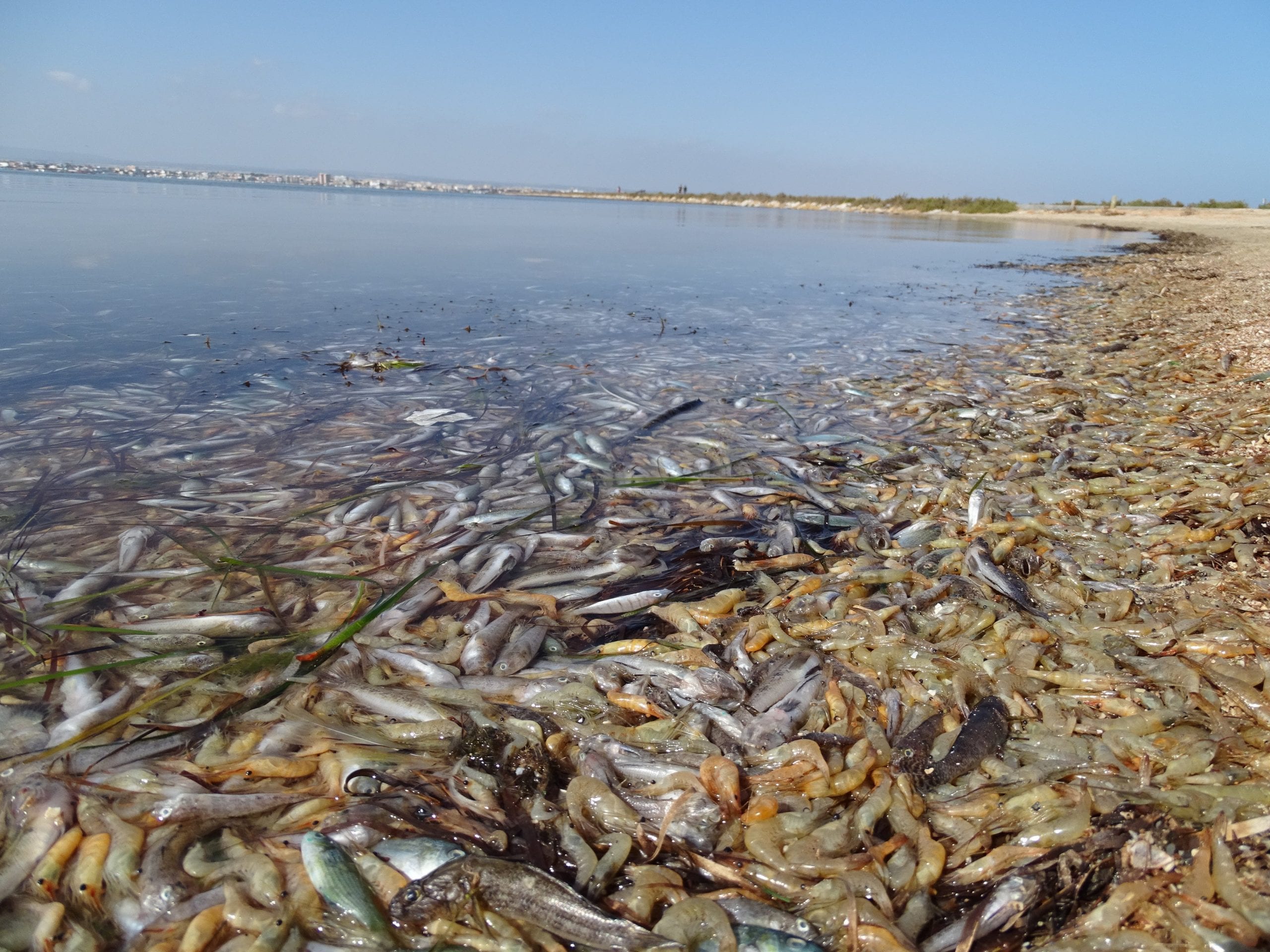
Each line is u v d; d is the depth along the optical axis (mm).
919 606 615
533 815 439
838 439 1008
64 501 773
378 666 554
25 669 540
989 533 722
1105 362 1462
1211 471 844
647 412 1119
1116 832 405
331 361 1347
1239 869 386
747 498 823
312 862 397
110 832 413
